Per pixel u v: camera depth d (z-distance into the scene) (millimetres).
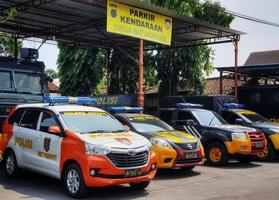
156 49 26625
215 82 34875
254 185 10531
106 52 29609
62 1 17500
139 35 17406
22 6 18328
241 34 22531
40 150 9883
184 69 28953
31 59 14195
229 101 18453
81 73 30406
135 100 18172
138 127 12328
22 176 11242
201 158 12109
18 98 13195
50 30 23469
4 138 11242
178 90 29531
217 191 9781
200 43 24250
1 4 18219
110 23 16250
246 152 13734
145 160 9094
